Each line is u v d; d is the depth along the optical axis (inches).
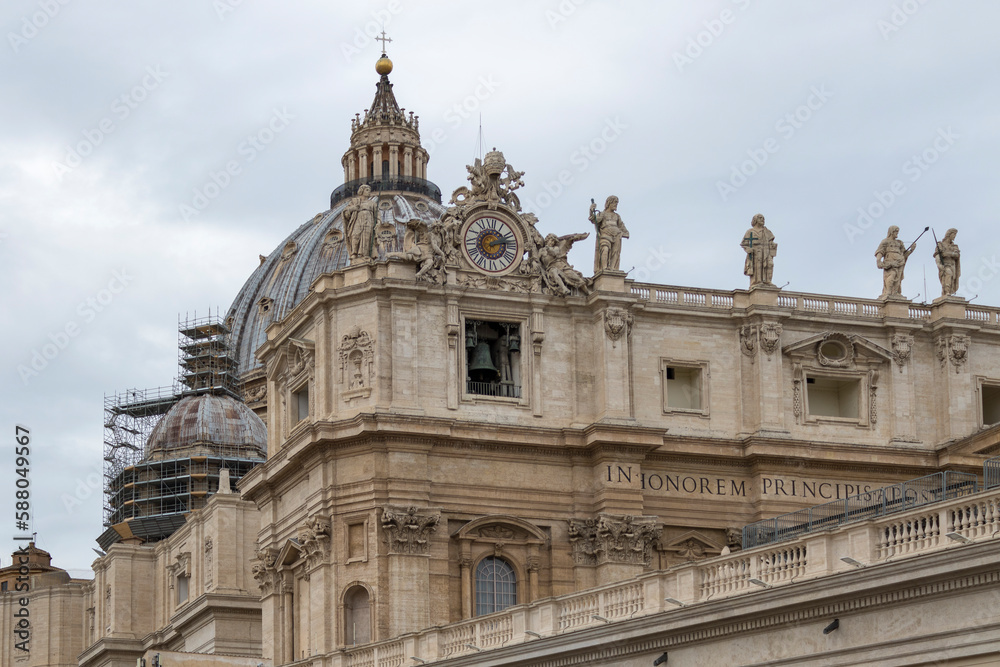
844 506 3393.2
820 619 2352.4
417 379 4005.9
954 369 4313.5
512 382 4111.7
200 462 6510.8
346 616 3941.9
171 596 5841.5
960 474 3056.1
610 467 4042.8
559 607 2903.5
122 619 5944.9
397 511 3914.9
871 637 2284.7
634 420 4065.0
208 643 5334.6
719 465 4165.8
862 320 4293.8
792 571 2445.9
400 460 3949.3
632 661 2655.0
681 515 4109.3
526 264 4146.2
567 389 4111.7
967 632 2171.5
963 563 2159.2
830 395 4340.6
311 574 4040.4
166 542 5925.2
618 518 4018.2
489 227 4153.5
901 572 2230.6
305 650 4087.1
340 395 4037.9
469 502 3993.6
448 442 3993.6
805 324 4264.3
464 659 3019.2
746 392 4205.2
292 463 4133.9
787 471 4173.2
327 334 4092.0
